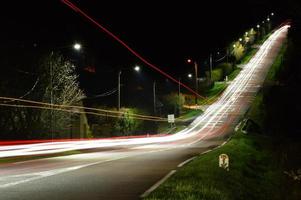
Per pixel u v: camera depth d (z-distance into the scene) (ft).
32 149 116.47
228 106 333.42
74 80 195.83
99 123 233.14
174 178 52.21
